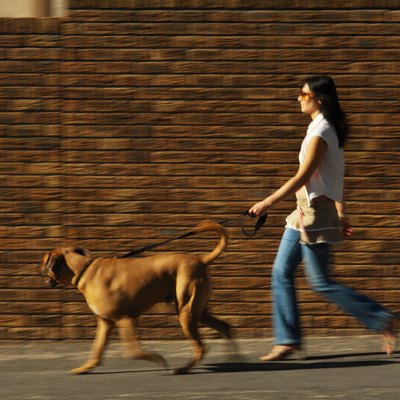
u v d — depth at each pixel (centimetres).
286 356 1160
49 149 1273
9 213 1275
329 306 1284
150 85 1270
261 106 1270
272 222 1279
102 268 1104
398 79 1271
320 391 1001
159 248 1276
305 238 1123
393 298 1282
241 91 1270
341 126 1123
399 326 1266
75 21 1265
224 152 1273
